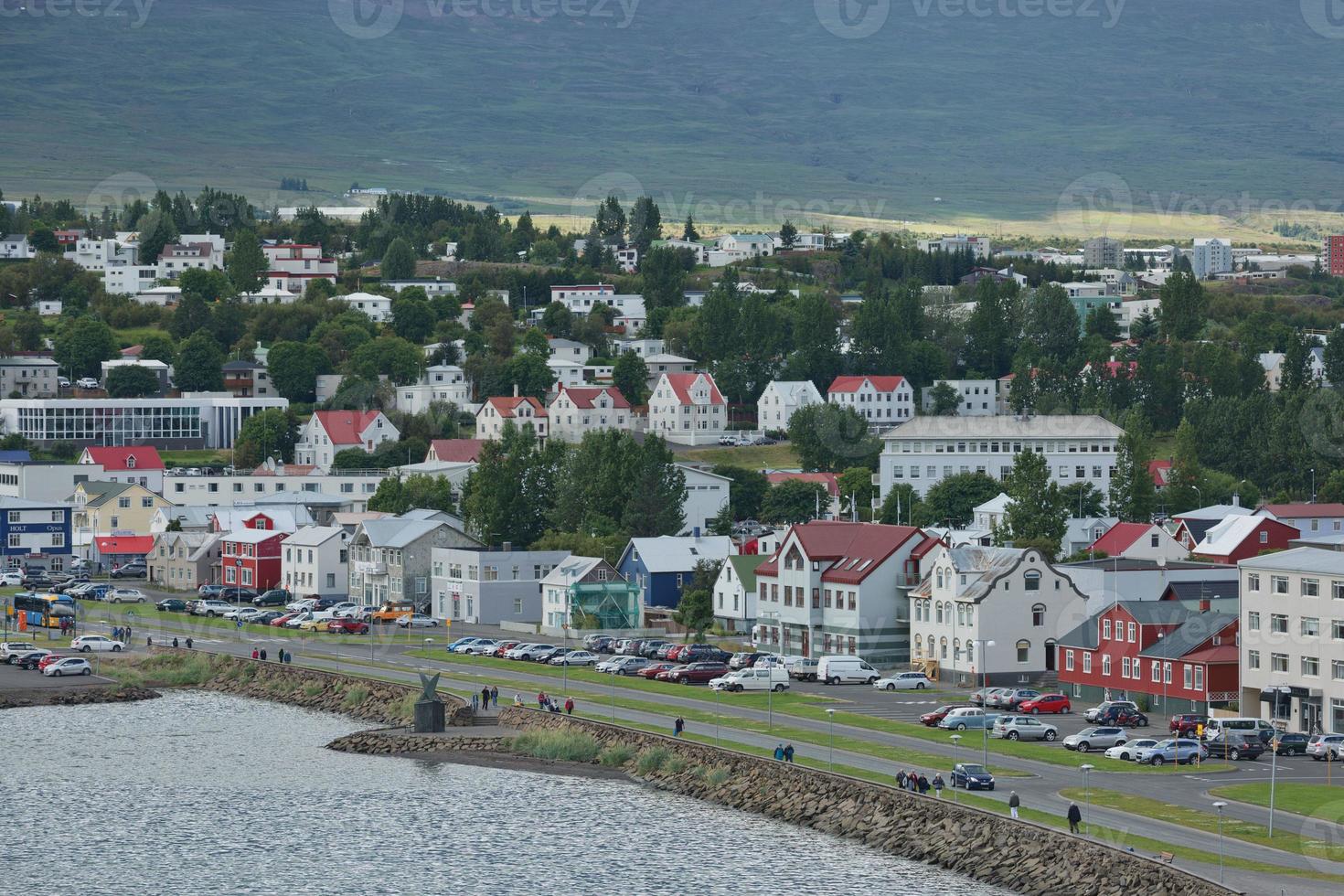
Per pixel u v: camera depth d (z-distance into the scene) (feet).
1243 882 630.33
